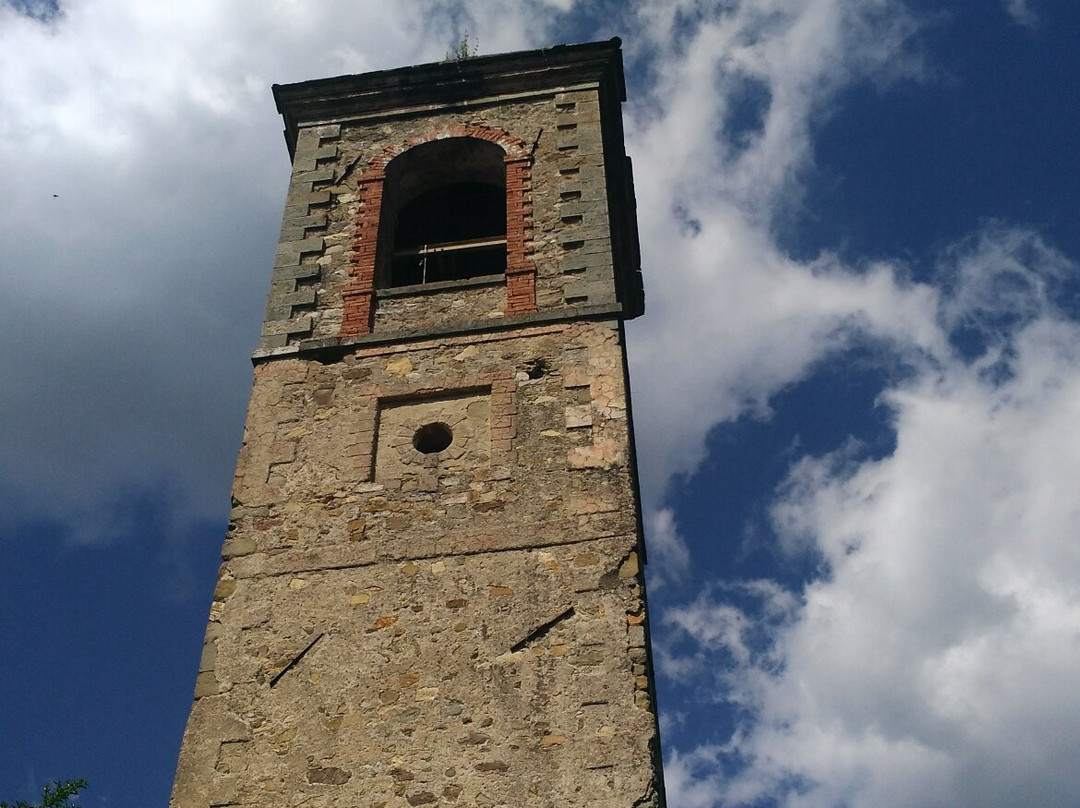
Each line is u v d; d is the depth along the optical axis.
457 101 19.30
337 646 12.16
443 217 19.50
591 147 18.14
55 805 12.58
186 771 11.41
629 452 13.73
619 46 19.50
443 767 11.14
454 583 12.53
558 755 11.09
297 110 19.48
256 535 13.27
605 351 14.87
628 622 11.98
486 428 14.16
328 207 17.75
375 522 13.24
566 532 12.84
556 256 16.36
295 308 16.14
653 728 11.20
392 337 15.40
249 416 14.65
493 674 11.74
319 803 11.05
